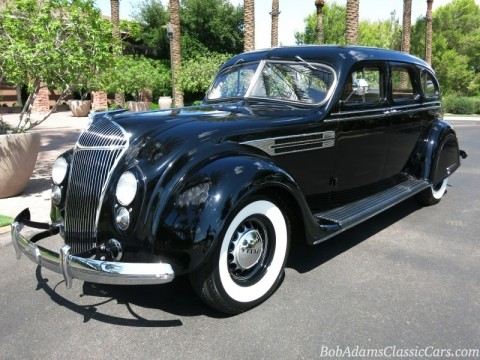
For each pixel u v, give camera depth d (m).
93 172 3.38
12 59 5.88
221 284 3.22
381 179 5.36
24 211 3.82
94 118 3.70
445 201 6.66
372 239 4.99
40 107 22.94
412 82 5.61
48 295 3.75
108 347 3.03
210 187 3.09
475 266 4.26
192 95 22.97
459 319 3.31
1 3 6.82
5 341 3.09
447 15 41.59
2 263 4.38
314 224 3.76
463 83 40.25
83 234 3.47
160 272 2.93
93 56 6.51
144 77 20.98
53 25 6.08
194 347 3.01
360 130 4.66
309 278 4.00
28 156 6.53
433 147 5.95
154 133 3.35
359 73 4.57
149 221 3.08
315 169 4.25
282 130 3.83
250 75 4.76
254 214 3.38
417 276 4.04
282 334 3.14
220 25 31.41
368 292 3.74
